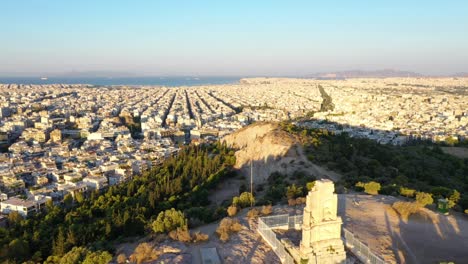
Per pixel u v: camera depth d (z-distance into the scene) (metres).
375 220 72.00
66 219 113.81
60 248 89.75
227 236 65.88
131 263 61.50
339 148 139.50
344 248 60.81
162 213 79.19
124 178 167.75
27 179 171.38
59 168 192.00
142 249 62.62
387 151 156.12
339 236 57.75
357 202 81.44
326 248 56.38
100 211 120.50
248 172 149.12
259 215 76.38
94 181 160.12
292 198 88.12
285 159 135.75
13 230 110.62
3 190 153.75
